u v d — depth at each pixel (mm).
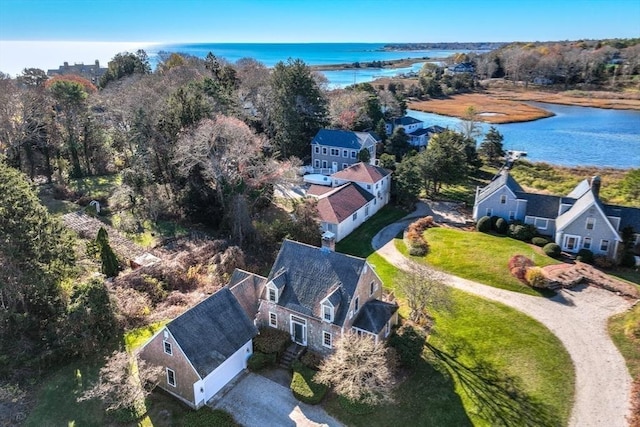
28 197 30344
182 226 52375
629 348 31875
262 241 46469
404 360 29422
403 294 38375
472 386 28531
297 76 80500
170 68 108625
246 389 28156
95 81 132250
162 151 59031
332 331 29750
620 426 25672
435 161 64375
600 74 175000
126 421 25422
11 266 28484
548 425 25797
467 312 36312
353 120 90188
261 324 32969
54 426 25141
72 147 66438
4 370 27984
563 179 74250
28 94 62344
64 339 28828
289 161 69875
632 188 64562
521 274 40719
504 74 198375
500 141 87062
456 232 52156
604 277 40875
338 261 31234
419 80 167250
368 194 57969
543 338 33156
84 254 40156
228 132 52125
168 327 26047
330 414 26281
